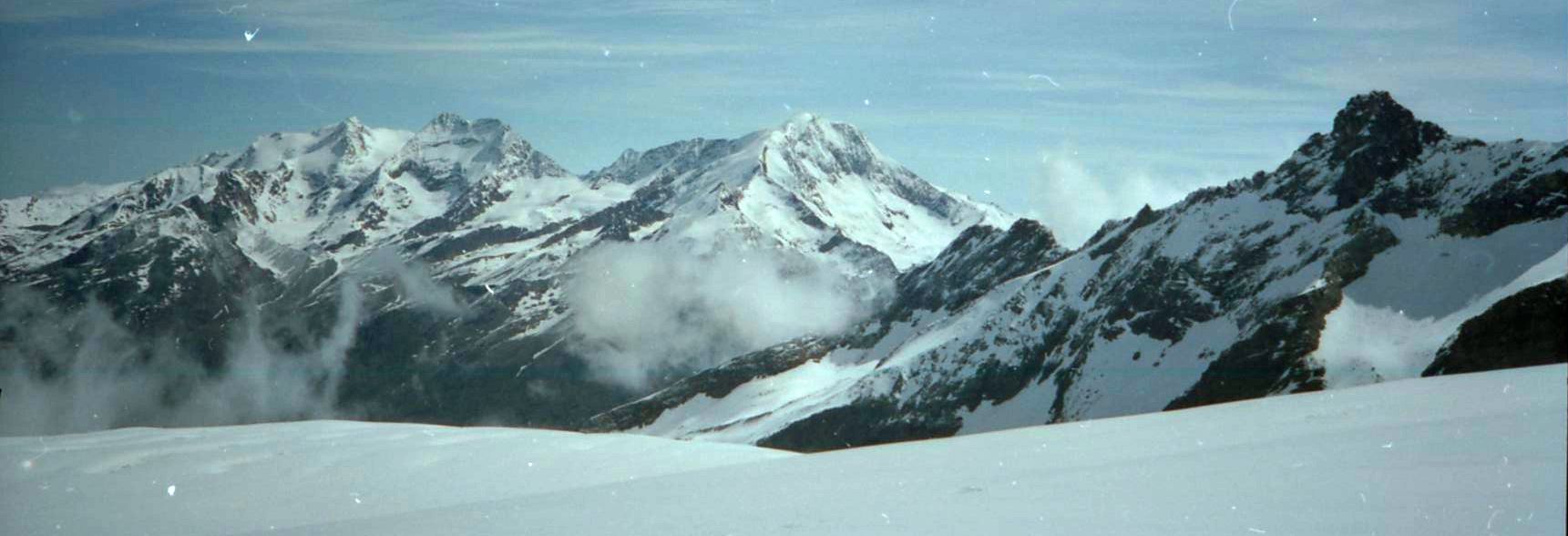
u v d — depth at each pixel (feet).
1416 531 58.29
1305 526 61.87
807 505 89.51
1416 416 104.78
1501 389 117.29
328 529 104.37
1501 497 63.10
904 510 81.30
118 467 152.76
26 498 135.13
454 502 127.03
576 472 142.72
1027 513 74.90
